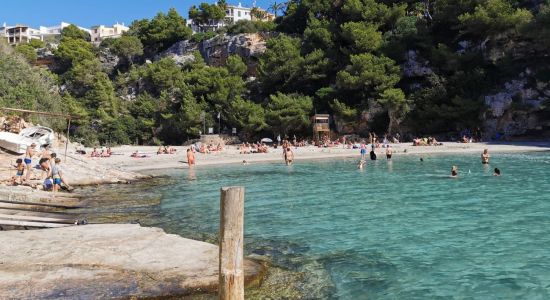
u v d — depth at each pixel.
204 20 115.44
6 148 24.47
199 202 16.78
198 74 76.06
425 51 59.94
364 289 7.29
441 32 62.97
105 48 106.31
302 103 61.78
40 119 42.41
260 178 24.91
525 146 41.06
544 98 49.31
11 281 6.91
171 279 7.12
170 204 16.31
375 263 8.66
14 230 10.44
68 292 6.57
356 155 39.38
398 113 56.25
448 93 55.06
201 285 6.92
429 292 7.10
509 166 26.41
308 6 81.56
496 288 7.17
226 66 77.81
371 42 60.03
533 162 28.45
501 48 55.19
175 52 100.25
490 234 10.55
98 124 76.06
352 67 58.34
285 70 66.75
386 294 7.06
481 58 55.94
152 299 6.48
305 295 7.05
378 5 67.06
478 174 23.03
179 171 30.08
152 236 9.68
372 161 33.53
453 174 22.41
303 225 12.34
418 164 29.78
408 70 59.88
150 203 16.48
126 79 91.38
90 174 23.92
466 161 30.75
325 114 59.75
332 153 41.25
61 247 8.73
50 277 7.11
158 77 81.94
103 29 153.50
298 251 9.67
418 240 10.26
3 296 6.35
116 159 37.06
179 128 72.69
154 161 36.06
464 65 56.38
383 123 58.97
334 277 7.90
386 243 10.11
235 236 5.54
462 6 57.28
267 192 19.25
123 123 76.12
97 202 16.64
